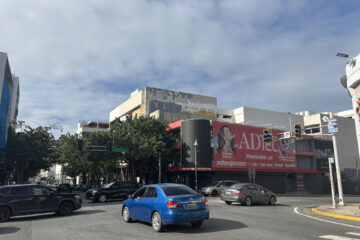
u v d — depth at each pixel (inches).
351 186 1957.4
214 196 1064.2
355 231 347.9
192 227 374.6
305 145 1793.8
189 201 347.6
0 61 1673.2
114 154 1341.0
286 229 359.3
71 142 1574.8
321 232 339.6
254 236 315.3
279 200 933.2
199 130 1382.9
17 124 1476.4
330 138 2059.5
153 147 1279.5
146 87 2103.8
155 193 370.9
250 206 686.5
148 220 370.3
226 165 1409.9
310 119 2250.2
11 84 2203.5
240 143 1487.5
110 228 374.9
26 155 1427.2
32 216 536.4
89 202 868.6
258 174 1557.6
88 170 1713.8
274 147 1611.7
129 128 1374.3
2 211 471.8
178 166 1406.3
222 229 359.6
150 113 2046.0
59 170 4461.1
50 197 518.9
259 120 2385.6
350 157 2087.8
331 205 697.0
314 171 1766.7
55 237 323.0
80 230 363.9
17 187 500.4
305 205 741.3
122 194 892.6
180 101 2220.7
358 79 759.1
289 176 1728.6
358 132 793.6
